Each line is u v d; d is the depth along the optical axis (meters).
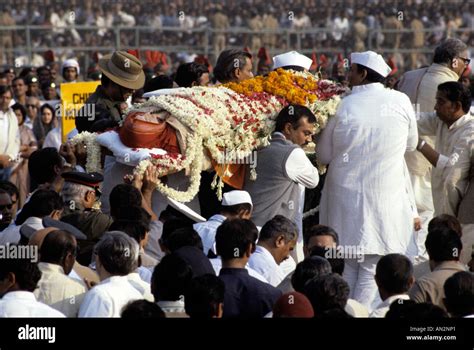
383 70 8.84
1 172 13.41
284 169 8.83
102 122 9.23
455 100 9.27
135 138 8.68
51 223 7.37
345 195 8.68
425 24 28.34
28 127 14.10
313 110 8.98
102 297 6.29
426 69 10.31
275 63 9.84
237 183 9.03
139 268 7.33
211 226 8.18
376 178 8.65
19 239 7.57
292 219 9.09
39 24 27.16
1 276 6.15
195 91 9.11
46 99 16.53
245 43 25.84
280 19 28.12
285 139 8.96
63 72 16.80
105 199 8.89
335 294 6.17
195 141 8.76
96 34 25.34
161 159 8.65
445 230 7.14
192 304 5.95
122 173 8.85
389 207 8.65
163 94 9.12
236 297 6.59
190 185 8.83
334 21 28.05
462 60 10.24
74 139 9.04
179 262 6.26
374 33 26.23
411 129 8.83
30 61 24.34
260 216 8.88
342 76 15.92
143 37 25.66
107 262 6.40
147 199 8.66
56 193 7.79
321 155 9.00
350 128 8.72
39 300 6.53
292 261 8.23
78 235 7.41
